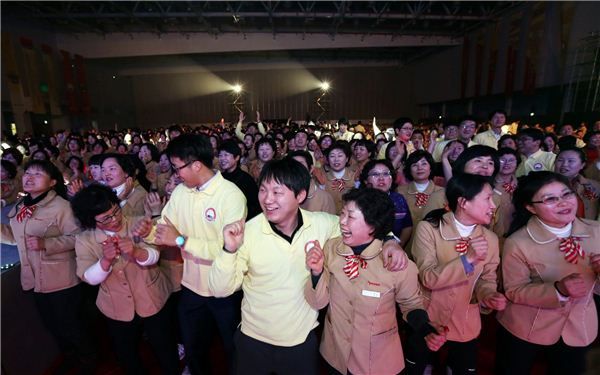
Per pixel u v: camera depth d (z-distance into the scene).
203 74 18.84
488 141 3.78
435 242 1.50
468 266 1.32
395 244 1.24
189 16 11.77
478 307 1.52
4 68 10.75
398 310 2.14
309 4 11.88
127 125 18.48
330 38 14.68
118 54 14.40
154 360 2.13
